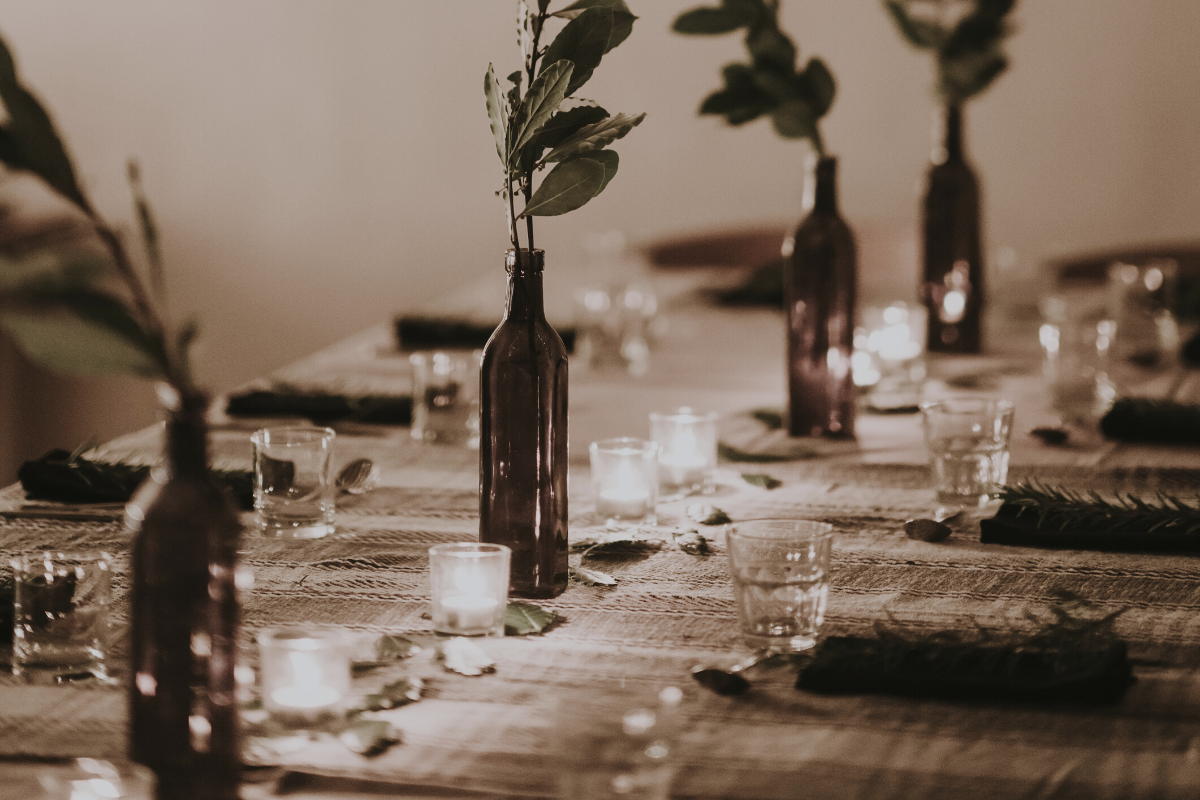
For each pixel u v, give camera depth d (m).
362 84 5.97
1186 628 2.18
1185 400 3.00
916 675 2.05
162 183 6.11
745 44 2.72
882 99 5.67
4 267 1.81
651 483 2.48
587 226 5.95
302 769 1.95
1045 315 3.85
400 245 6.08
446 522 2.48
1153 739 1.99
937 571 2.32
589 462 2.75
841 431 2.83
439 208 6.03
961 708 2.04
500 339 2.23
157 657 1.89
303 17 5.94
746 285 4.12
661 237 5.10
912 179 5.70
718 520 2.47
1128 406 2.82
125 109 6.06
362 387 3.12
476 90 5.91
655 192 5.88
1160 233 5.59
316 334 6.18
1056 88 5.58
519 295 2.23
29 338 1.81
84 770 1.88
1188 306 3.65
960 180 3.35
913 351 3.12
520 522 2.25
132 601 1.90
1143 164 5.56
